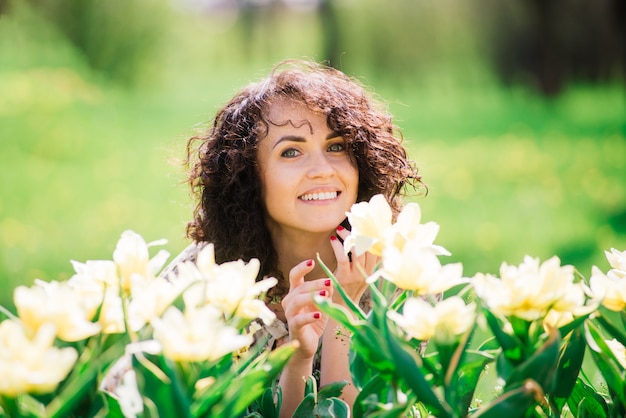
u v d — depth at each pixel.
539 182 9.19
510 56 20.78
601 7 19.56
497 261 6.12
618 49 19.75
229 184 2.21
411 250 1.33
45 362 1.15
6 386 1.15
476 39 21.00
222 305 1.37
